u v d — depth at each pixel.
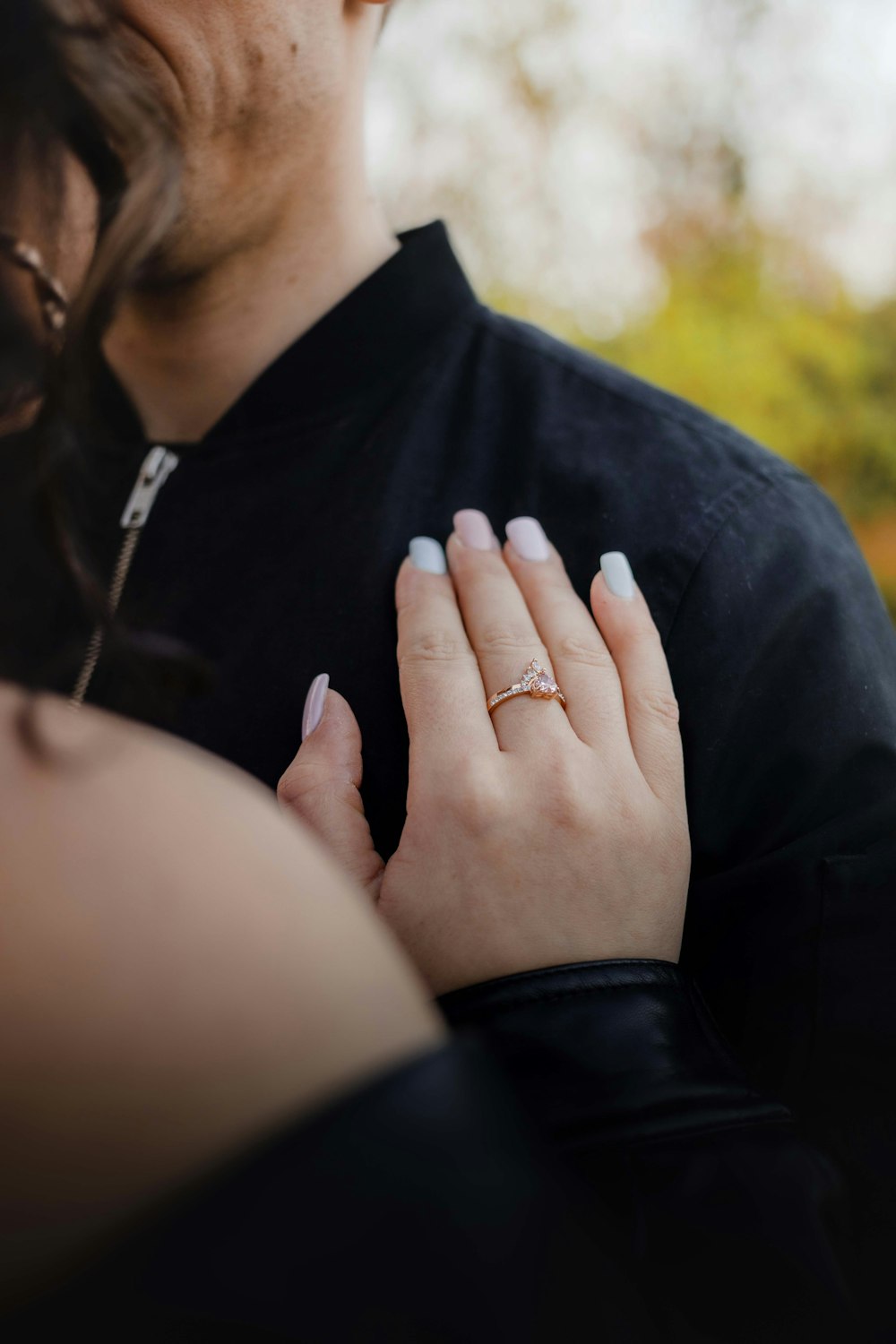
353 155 0.95
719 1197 0.56
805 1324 0.53
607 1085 0.60
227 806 0.39
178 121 0.79
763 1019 0.76
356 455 0.93
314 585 0.88
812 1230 0.56
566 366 0.97
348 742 0.80
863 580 0.91
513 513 0.88
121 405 1.00
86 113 0.48
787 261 6.44
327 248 0.95
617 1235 0.54
